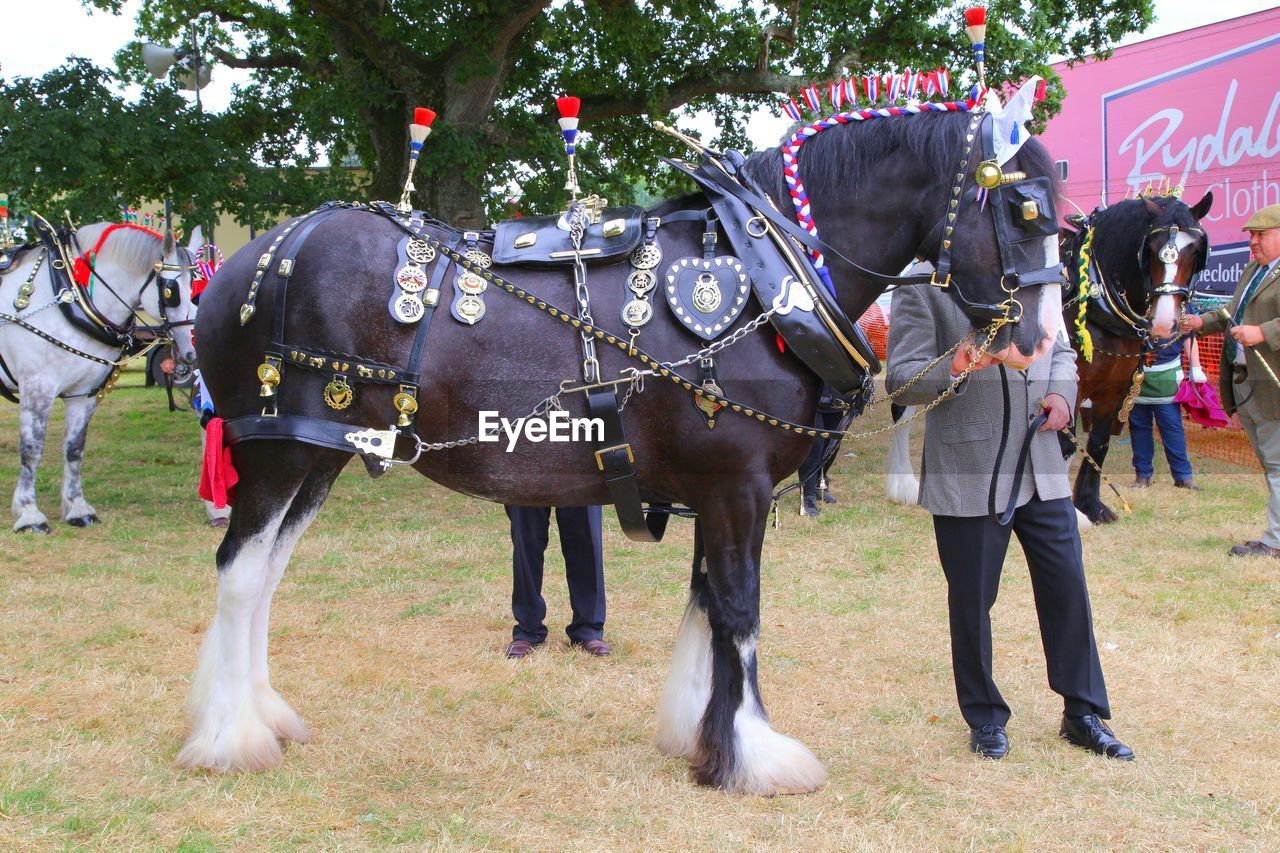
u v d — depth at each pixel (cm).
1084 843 264
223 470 283
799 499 752
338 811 280
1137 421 746
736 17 1100
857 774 306
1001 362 278
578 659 415
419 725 344
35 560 551
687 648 319
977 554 308
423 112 297
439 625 459
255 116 1203
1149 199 570
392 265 278
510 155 1034
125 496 741
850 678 391
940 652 421
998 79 924
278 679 384
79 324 616
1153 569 532
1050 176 271
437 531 646
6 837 259
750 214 278
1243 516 652
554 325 272
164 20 1138
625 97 1140
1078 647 315
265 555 293
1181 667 392
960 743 329
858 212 283
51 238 627
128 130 882
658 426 273
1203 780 300
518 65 1137
